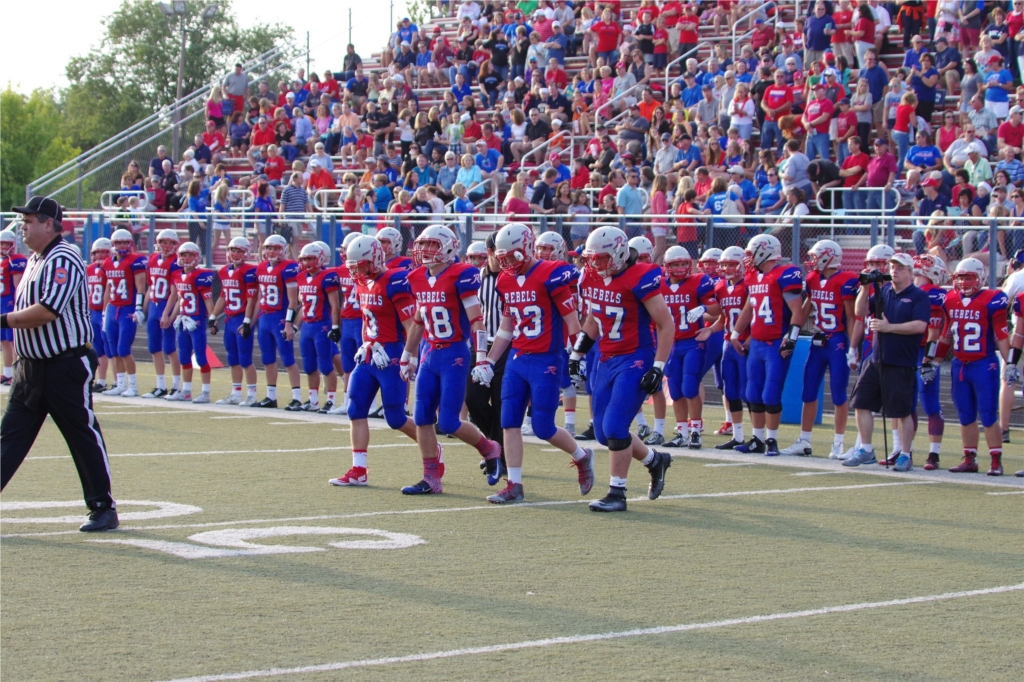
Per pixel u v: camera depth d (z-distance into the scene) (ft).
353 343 58.29
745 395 50.19
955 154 73.51
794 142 73.92
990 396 44.34
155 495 36.40
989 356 44.45
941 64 82.84
